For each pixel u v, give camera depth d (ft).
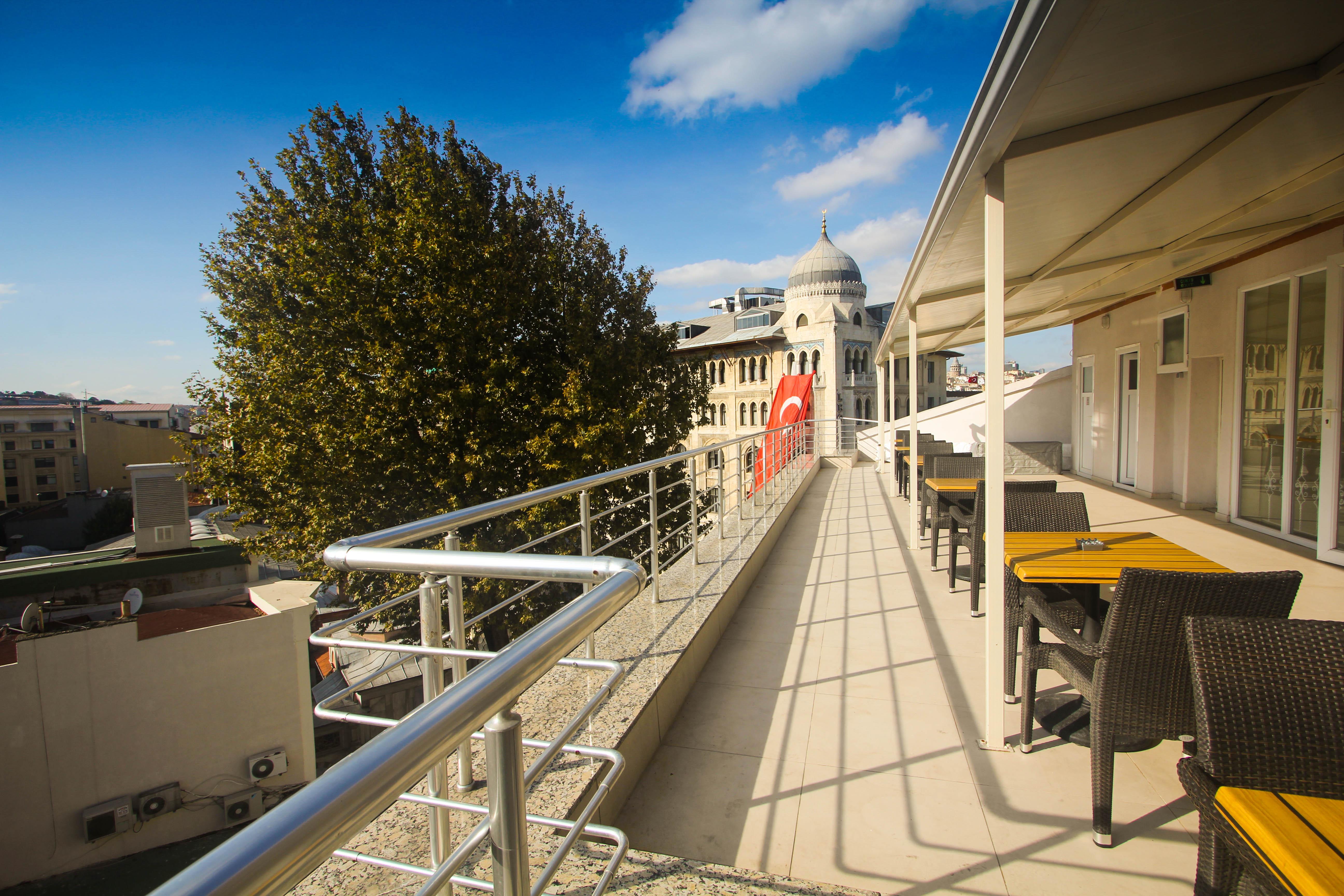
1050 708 11.45
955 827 8.54
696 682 13.05
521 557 4.65
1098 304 37.09
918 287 21.62
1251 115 10.73
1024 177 12.19
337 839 1.79
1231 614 7.63
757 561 21.02
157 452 171.83
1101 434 40.98
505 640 60.49
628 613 14.07
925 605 17.51
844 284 201.77
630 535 12.44
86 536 142.92
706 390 76.02
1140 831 8.36
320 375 48.14
